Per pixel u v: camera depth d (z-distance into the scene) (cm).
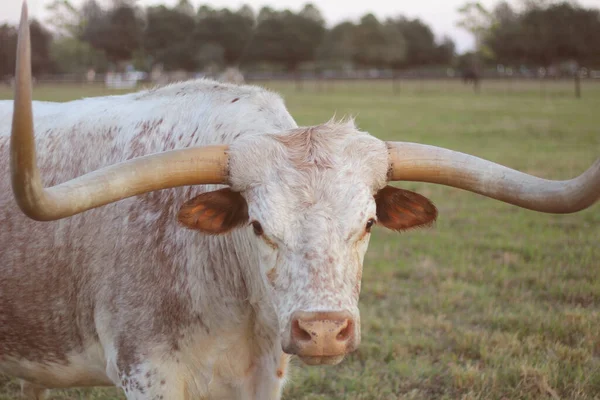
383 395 423
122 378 312
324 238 250
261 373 327
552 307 539
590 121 1891
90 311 326
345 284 247
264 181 265
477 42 7262
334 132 280
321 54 9288
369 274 634
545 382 414
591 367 439
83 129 356
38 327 340
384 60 8944
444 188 998
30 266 337
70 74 5900
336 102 2816
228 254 309
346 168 266
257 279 300
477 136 1563
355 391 423
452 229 778
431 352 480
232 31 9512
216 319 310
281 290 253
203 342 311
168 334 306
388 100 2962
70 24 6819
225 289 310
